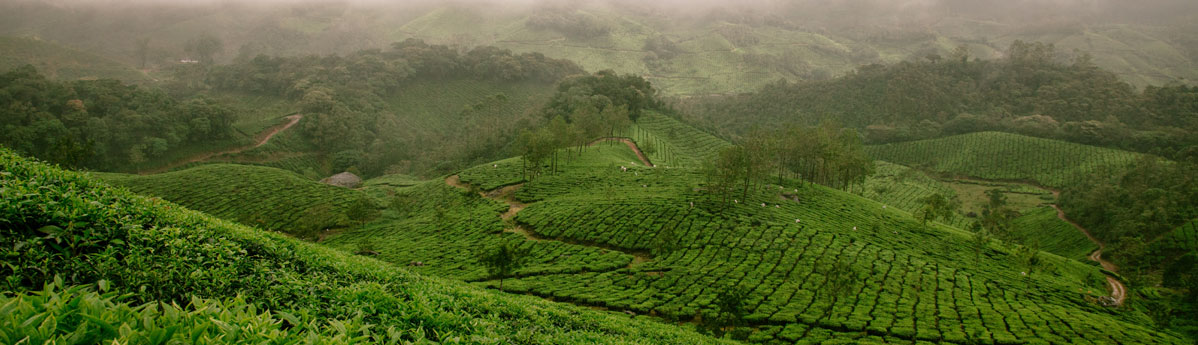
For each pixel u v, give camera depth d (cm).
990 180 18612
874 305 5644
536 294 5659
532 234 8444
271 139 17550
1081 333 4984
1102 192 13450
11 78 14275
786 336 4688
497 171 12362
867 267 6894
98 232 1002
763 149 10694
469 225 8888
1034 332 4938
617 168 12075
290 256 1562
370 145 19425
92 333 426
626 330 2848
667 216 8525
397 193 12412
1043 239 13088
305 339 536
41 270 841
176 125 15212
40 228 910
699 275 6366
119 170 13788
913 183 17862
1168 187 13100
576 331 2267
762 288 5984
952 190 17975
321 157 18325
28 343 384
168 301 940
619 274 6519
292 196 11025
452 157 17538
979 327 4994
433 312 1125
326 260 1681
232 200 10562
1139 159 15838
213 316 535
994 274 7431
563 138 11994
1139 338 4938
